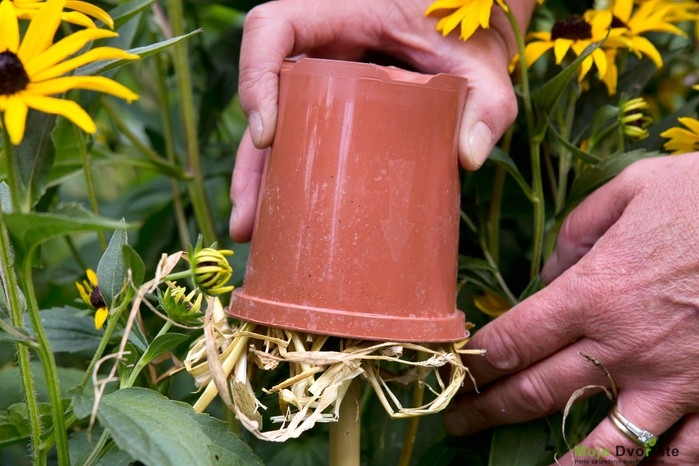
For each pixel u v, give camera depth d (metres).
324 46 0.91
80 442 0.82
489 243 1.10
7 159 0.60
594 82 1.09
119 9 0.76
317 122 0.73
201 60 1.42
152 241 1.37
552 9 1.38
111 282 0.71
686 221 0.79
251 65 0.80
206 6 1.53
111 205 1.59
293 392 0.72
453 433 0.97
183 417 0.62
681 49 1.17
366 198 0.72
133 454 0.57
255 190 0.92
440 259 0.75
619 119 0.98
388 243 0.72
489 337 0.88
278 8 0.84
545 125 0.94
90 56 0.59
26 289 0.60
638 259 0.81
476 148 0.83
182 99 1.22
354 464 0.79
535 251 1.00
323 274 0.71
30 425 0.72
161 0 1.36
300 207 0.73
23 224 0.55
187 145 1.23
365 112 0.72
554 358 0.87
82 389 0.64
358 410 0.78
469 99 0.85
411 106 0.73
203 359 0.81
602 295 0.81
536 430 0.92
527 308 0.86
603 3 1.39
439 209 0.75
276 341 0.72
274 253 0.74
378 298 0.71
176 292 0.70
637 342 0.81
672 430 0.88
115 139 1.42
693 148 0.98
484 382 0.92
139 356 0.78
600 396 0.96
